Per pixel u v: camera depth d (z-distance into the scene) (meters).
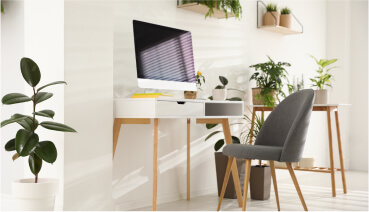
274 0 4.54
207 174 3.73
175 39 3.12
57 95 2.51
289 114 2.91
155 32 2.96
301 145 2.59
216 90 3.33
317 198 3.50
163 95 2.67
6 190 3.10
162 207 3.12
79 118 2.54
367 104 5.39
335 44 5.51
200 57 3.63
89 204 2.60
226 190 3.47
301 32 4.62
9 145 2.23
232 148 2.73
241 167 3.43
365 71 5.41
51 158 2.13
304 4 5.09
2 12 3.09
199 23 3.63
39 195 2.18
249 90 4.17
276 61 4.57
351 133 5.51
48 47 2.56
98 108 2.65
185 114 2.71
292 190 3.88
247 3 4.15
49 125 2.19
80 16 2.56
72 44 2.52
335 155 5.52
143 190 3.17
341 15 5.46
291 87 4.35
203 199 3.44
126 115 2.68
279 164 4.45
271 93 3.80
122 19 3.03
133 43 3.11
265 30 4.40
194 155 3.60
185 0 3.46
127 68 3.06
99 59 2.67
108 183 2.71
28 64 2.19
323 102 3.69
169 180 3.37
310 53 5.20
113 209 2.75
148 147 3.21
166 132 3.35
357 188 4.02
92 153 2.61
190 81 3.18
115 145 2.80
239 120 4.04
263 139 2.99
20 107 3.04
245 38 4.12
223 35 3.87
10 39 3.08
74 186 2.51
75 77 2.53
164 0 3.33
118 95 2.99
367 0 5.40
